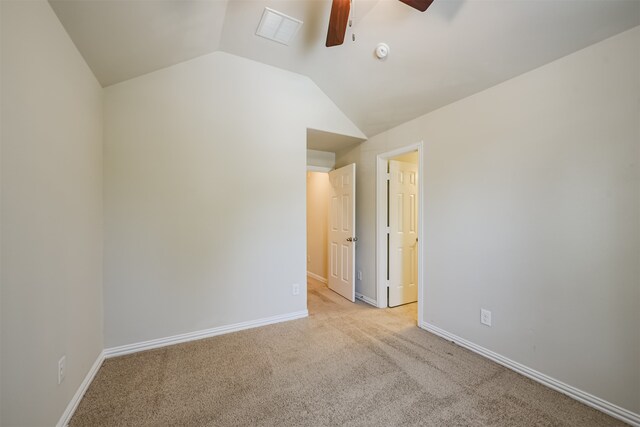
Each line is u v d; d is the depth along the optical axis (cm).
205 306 247
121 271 216
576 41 160
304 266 296
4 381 99
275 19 209
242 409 156
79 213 167
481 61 196
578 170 164
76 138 164
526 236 188
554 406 159
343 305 338
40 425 122
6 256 101
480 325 218
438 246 253
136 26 169
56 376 136
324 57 256
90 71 186
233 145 258
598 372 156
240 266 262
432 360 209
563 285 170
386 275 333
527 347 188
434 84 232
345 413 153
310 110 299
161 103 230
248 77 266
